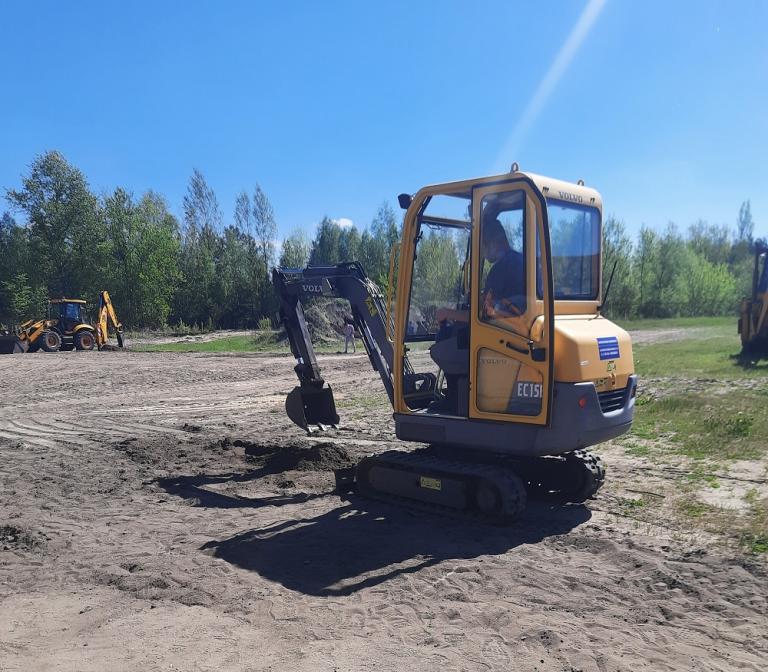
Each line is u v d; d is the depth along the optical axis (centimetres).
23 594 460
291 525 605
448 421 610
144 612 424
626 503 645
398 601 434
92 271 4903
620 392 622
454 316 638
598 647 369
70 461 875
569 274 619
